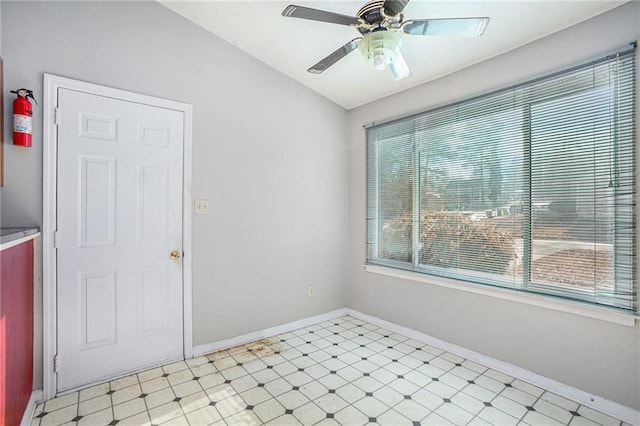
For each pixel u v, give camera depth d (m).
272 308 2.98
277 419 1.77
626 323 1.76
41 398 1.89
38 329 1.88
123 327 2.20
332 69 2.87
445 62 2.49
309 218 3.27
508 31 2.08
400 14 1.74
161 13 2.35
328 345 2.75
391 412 1.83
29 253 1.79
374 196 3.32
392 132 3.13
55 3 1.95
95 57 2.08
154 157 2.32
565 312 1.99
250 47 2.73
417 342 2.82
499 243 2.31
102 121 2.11
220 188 2.64
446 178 2.66
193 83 2.50
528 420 1.76
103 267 2.12
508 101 2.26
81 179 2.03
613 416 1.80
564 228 2.00
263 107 2.91
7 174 1.81
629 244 1.76
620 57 1.79
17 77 1.83
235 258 2.74
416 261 2.90
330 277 3.47
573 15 1.90
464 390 2.05
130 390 2.03
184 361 2.43
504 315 2.28
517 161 2.21
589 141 1.90
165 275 2.38
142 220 2.27
